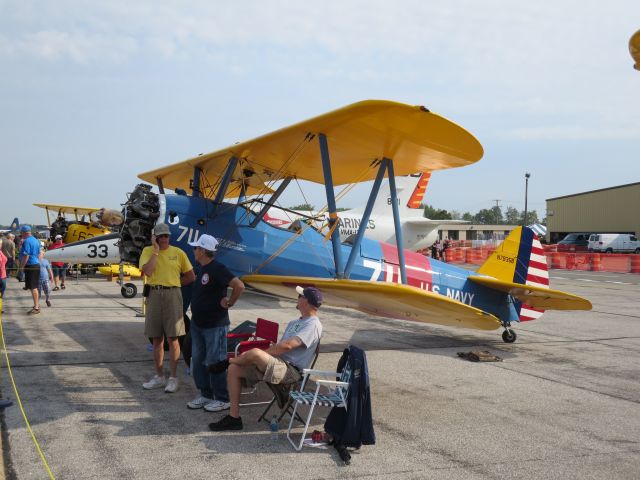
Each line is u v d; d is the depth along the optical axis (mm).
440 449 3648
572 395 5055
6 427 3803
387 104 4938
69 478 3025
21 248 9219
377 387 5234
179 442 3623
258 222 6879
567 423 4254
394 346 7387
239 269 6703
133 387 4914
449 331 8750
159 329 4781
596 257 25578
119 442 3588
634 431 4090
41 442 3541
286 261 6977
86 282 15812
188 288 5898
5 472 3080
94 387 4863
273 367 3781
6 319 8664
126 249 6348
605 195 46344
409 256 7969
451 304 4953
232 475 3139
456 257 33688
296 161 7180
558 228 51250
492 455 3561
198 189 7680
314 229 7285
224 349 4336
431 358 6637
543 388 5285
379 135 5840
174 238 6246
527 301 7598
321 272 7238
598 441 3863
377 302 5594
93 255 11805
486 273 8148
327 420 3656
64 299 11555
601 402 4840
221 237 6547
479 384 5406
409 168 7199
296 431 3912
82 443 3543
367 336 8141
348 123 5535
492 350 7246
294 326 4090
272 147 6516
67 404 4348
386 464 3371
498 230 70375
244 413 4277
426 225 21797
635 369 6164
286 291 6648
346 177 8086
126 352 6375
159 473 3131
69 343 6816
